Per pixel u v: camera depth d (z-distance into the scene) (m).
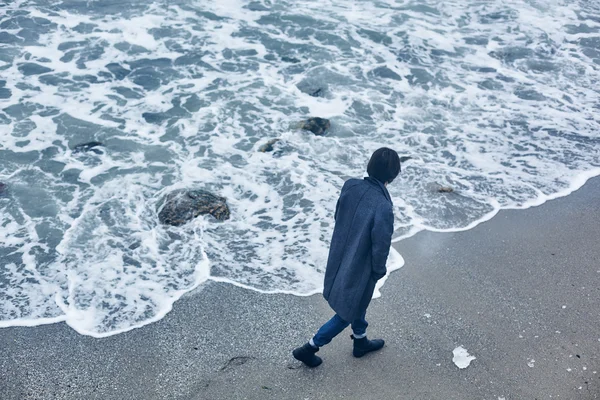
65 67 9.65
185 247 6.12
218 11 11.77
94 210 6.59
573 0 13.12
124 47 10.33
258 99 8.94
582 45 11.12
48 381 4.59
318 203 6.82
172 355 4.86
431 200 6.93
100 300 5.41
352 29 11.30
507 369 4.76
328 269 4.38
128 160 7.47
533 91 9.49
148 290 5.55
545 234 6.42
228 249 6.11
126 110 8.57
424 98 9.18
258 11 11.88
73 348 4.89
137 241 6.17
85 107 8.59
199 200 6.65
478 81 9.74
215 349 4.92
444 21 11.89
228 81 9.41
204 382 4.61
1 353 4.82
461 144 8.05
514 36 11.37
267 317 5.27
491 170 7.54
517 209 6.81
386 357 4.87
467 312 5.35
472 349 4.95
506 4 12.76
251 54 10.27
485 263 5.97
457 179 7.32
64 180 7.06
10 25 10.86
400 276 5.77
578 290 5.64
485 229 6.48
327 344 4.99
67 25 10.97
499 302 5.47
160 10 11.69
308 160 7.59
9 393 4.48
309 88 9.28
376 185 4.19
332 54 10.38
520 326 5.20
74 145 7.73
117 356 4.83
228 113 8.56
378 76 9.75
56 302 5.37
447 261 5.98
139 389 4.54
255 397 4.48
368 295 4.30
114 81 9.32
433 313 5.33
